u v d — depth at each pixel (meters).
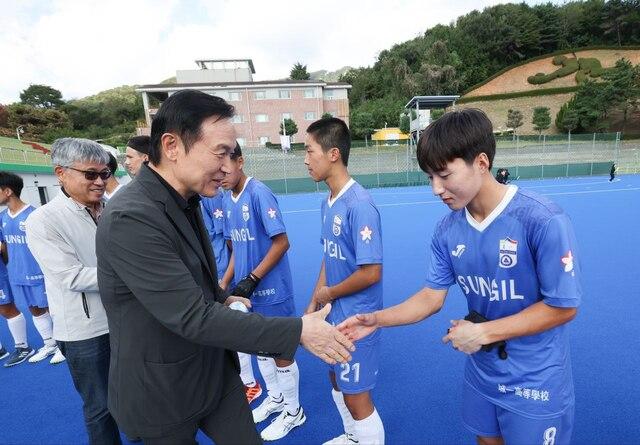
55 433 2.69
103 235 1.25
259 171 23.70
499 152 25.97
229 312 1.25
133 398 1.35
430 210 12.14
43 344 4.21
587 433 2.33
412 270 6.03
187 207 1.42
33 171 13.45
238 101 35.81
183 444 1.46
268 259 2.50
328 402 2.86
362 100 60.56
